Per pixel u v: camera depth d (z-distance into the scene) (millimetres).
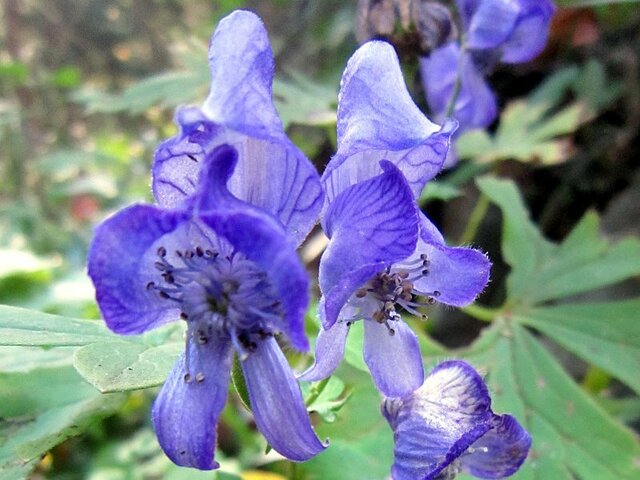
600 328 103
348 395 71
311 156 174
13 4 298
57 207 270
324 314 55
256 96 53
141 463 135
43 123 287
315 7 210
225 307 54
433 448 62
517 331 103
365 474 80
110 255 49
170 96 133
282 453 55
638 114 172
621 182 175
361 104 57
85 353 60
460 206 183
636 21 177
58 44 330
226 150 50
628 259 112
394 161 60
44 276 130
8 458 70
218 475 84
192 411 53
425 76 108
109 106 137
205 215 48
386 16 96
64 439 72
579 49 181
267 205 56
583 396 94
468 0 104
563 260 114
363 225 55
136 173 251
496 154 140
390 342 63
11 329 61
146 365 61
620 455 89
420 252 60
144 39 341
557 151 138
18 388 75
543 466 88
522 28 103
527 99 171
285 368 55
